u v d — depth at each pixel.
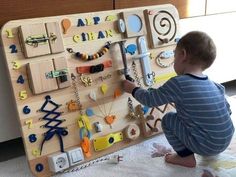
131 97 1.26
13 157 1.25
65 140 1.12
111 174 1.07
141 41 1.29
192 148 1.06
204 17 1.57
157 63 1.34
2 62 1.11
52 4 1.13
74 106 1.13
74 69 1.14
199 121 1.04
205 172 1.06
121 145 1.24
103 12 1.21
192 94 1.04
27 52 1.04
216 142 1.05
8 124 1.18
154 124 1.30
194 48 1.05
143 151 1.22
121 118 1.24
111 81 1.22
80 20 1.16
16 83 1.04
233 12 1.66
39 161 1.07
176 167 1.10
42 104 1.08
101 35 1.20
